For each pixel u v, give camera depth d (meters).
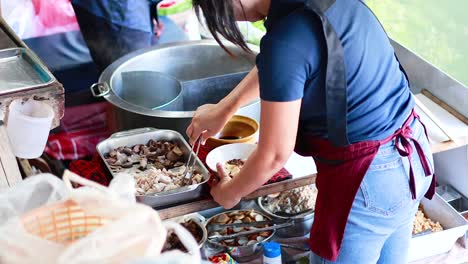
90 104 2.63
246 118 2.16
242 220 2.17
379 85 1.54
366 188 1.61
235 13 1.43
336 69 1.43
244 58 2.56
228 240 2.11
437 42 2.58
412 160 1.66
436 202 2.42
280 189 1.93
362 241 1.69
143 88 2.39
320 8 1.39
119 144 2.01
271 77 1.38
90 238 0.80
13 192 0.99
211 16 1.36
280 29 1.38
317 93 1.48
